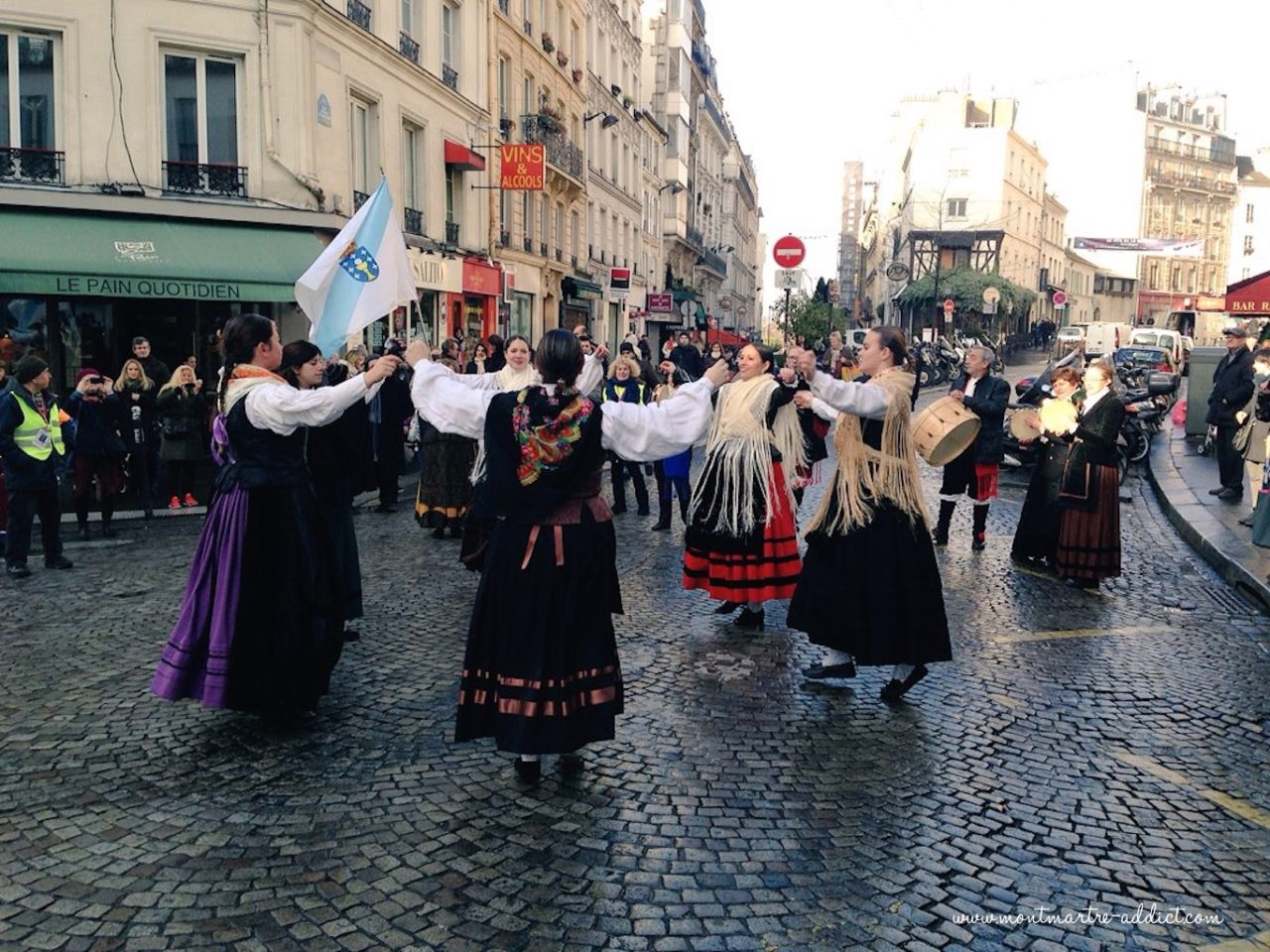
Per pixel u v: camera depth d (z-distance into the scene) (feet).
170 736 15.01
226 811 12.61
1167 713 16.80
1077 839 12.35
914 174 194.08
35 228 44.27
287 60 50.24
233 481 14.97
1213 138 291.17
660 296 122.01
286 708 15.19
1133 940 10.29
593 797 13.12
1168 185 274.36
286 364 16.72
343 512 19.30
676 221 153.58
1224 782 14.15
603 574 13.20
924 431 20.90
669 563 27.53
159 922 10.21
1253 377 36.99
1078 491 25.11
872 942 10.08
